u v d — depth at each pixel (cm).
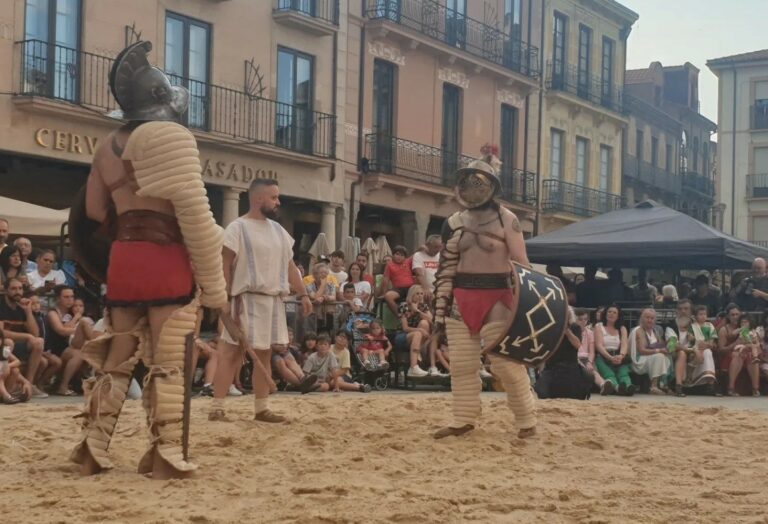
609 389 1672
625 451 709
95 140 2162
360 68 2938
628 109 4528
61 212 1712
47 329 1320
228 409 902
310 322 1561
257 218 823
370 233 3123
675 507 505
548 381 1275
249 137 2531
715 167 6581
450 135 3372
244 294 805
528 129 3788
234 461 604
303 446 679
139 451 641
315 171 2753
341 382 1507
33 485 523
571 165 4097
